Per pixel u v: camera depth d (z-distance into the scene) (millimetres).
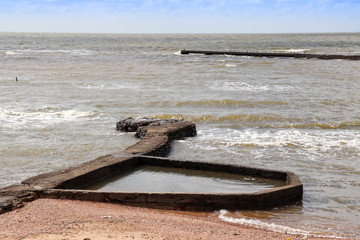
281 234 6922
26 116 18484
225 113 19188
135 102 21906
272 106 20953
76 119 18094
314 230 7297
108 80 30891
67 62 46969
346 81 30375
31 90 25891
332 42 124125
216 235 6488
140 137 14953
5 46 89062
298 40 148250
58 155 12750
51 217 7031
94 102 21922
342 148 13648
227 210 8242
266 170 10133
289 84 28844
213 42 123500
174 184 9742
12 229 6328
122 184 9727
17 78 31703
